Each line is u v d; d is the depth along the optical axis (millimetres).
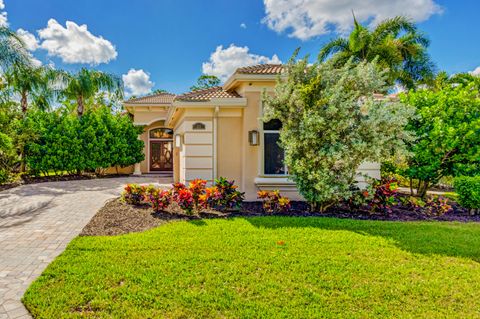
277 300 4129
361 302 4129
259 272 4973
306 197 9461
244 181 11281
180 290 4359
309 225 7812
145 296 4176
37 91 20922
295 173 9461
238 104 11211
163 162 26781
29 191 13797
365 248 6133
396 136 8906
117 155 21156
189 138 11625
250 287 4473
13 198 11922
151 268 5078
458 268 5250
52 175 19984
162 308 3924
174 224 7863
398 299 4227
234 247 6094
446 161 11125
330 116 8570
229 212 9438
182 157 13719
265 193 9719
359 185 11742
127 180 19250
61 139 18906
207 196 9234
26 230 7461
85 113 21906
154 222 8211
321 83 8945
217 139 11703
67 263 5297
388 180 10148
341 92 8695
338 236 6875
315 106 8625
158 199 9453
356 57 21484
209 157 11641
